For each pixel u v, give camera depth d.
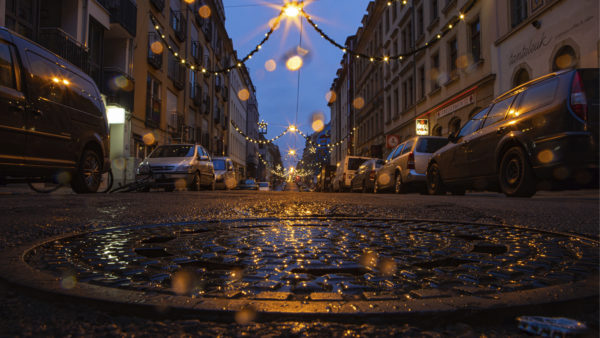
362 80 38.72
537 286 0.91
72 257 1.28
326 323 0.70
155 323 0.71
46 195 6.26
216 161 17.92
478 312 0.71
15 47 5.38
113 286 0.90
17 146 5.31
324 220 2.58
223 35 40.16
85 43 13.12
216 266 1.17
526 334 0.65
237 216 3.00
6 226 2.33
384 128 29.42
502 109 6.29
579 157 4.57
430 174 8.90
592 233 2.04
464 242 1.61
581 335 0.61
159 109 21.36
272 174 113.31
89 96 7.12
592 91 4.64
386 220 2.58
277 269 1.09
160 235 1.83
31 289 0.85
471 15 15.67
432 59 20.09
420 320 0.71
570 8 9.91
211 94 34.81
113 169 15.27
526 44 11.91
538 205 4.24
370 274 1.03
